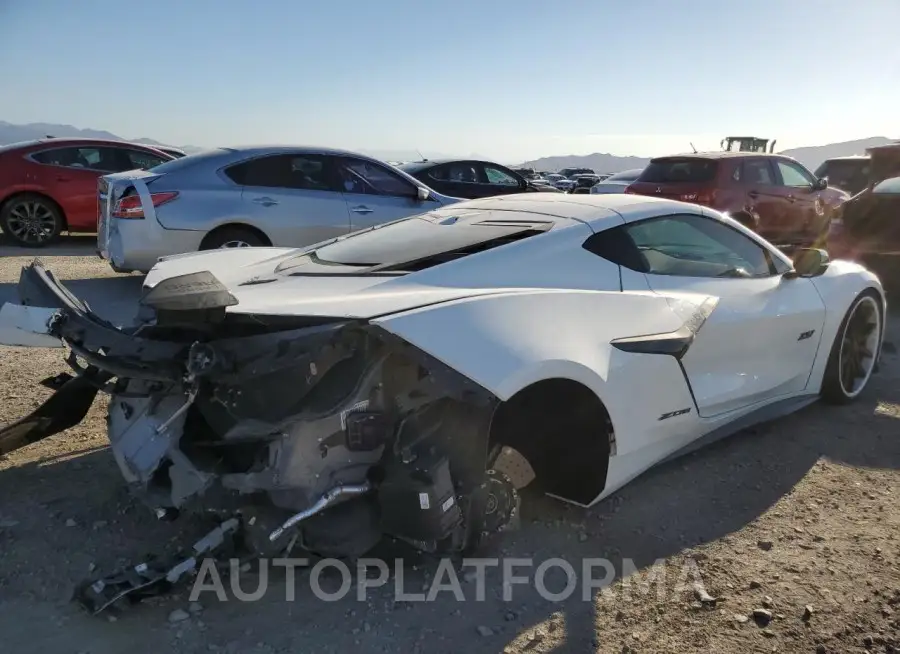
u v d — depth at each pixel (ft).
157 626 7.50
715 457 11.93
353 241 11.30
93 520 9.45
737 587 8.32
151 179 22.02
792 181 33.14
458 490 7.93
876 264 24.02
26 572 8.31
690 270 11.43
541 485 9.71
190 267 11.18
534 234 10.34
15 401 13.37
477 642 7.38
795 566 8.73
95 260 31.07
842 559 8.90
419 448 7.79
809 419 13.67
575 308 9.09
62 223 34.58
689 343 10.11
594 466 9.36
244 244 22.98
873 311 14.48
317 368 7.39
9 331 7.70
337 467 7.95
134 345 7.41
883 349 18.25
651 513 10.03
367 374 7.72
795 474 11.30
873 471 11.44
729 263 12.17
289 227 23.39
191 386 7.42
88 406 10.73
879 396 15.02
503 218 11.11
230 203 22.59
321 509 7.74
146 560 7.88
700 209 12.06
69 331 7.44
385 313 7.75
